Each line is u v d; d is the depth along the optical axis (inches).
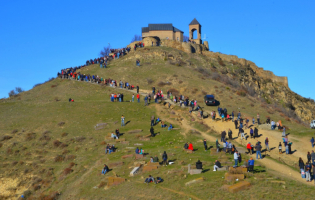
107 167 1306.6
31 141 1854.1
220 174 1063.0
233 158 1278.3
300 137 1684.3
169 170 1157.1
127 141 1685.5
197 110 2240.4
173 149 1471.5
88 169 1449.3
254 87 3759.8
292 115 2706.7
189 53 4055.1
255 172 1087.0
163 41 4138.8
